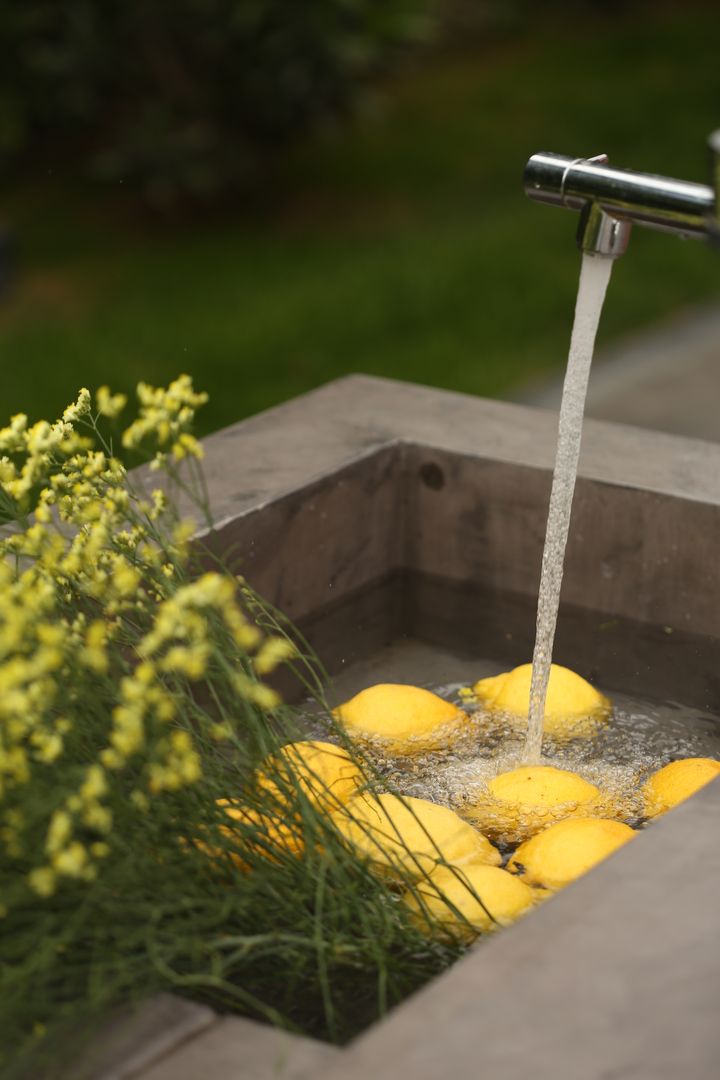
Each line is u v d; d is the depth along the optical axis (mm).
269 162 7191
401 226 6848
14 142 6344
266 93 6258
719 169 1215
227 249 6613
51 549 1292
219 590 1079
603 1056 884
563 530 1651
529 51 9992
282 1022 1123
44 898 1078
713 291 5984
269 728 1337
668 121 8258
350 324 5531
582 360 1593
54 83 6164
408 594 2059
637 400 4934
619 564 1932
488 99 8836
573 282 5965
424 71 9500
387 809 1419
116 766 1074
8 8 5883
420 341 5375
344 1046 1138
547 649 1649
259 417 2145
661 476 1915
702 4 11164
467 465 2010
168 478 1906
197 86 6398
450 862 1380
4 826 1084
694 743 1683
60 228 6957
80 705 1196
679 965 959
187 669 1088
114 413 1455
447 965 1229
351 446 2027
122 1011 1030
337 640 1925
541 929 996
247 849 1250
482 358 5207
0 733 1033
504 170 7574
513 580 2025
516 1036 900
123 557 1381
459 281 6004
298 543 1916
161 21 6066
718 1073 871
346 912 1201
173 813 1170
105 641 1232
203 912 1183
